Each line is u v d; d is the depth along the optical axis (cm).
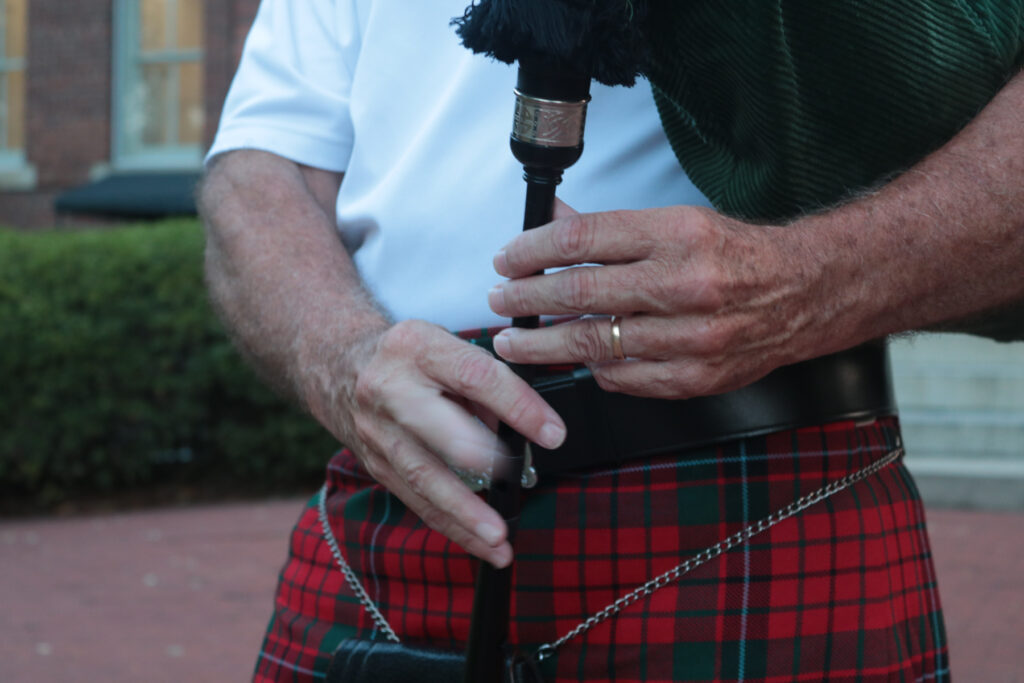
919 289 80
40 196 1064
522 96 70
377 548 101
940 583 441
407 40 106
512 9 65
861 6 76
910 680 94
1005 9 82
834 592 90
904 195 80
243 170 113
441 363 78
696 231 73
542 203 73
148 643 385
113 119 1039
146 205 929
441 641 96
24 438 645
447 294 100
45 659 365
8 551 544
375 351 83
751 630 89
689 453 91
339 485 111
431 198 101
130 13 1040
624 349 76
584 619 91
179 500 679
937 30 78
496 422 86
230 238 107
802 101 78
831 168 80
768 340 77
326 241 104
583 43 65
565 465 91
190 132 1029
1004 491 602
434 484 79
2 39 1110
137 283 654
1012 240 80
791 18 77
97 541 564
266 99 116
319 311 95
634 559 90
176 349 663
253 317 100
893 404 100
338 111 115
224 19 969
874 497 95
